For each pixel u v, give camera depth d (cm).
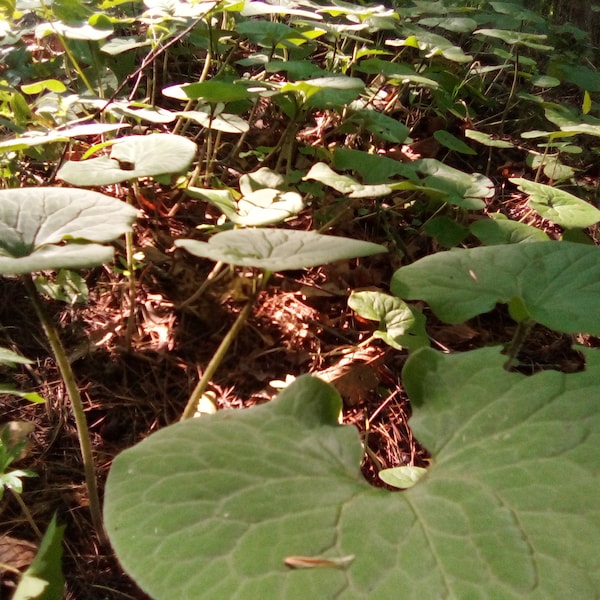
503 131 84
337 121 71
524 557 24
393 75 64
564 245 40
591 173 80
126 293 51
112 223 34
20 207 35
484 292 37
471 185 56
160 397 45
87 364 46
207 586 24
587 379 31
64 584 32
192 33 66
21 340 47
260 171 53
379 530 25
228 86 49
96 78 65
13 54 65
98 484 39
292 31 63
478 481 27
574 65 91
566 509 26
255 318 51
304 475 28
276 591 24
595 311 35
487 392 31
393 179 65
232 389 46
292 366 48
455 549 25
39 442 41
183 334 49
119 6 76
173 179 58
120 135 64
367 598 23
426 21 81
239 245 33
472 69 83
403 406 47
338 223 61
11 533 36
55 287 49
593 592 23
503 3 89
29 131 52
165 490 27
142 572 25
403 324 47
